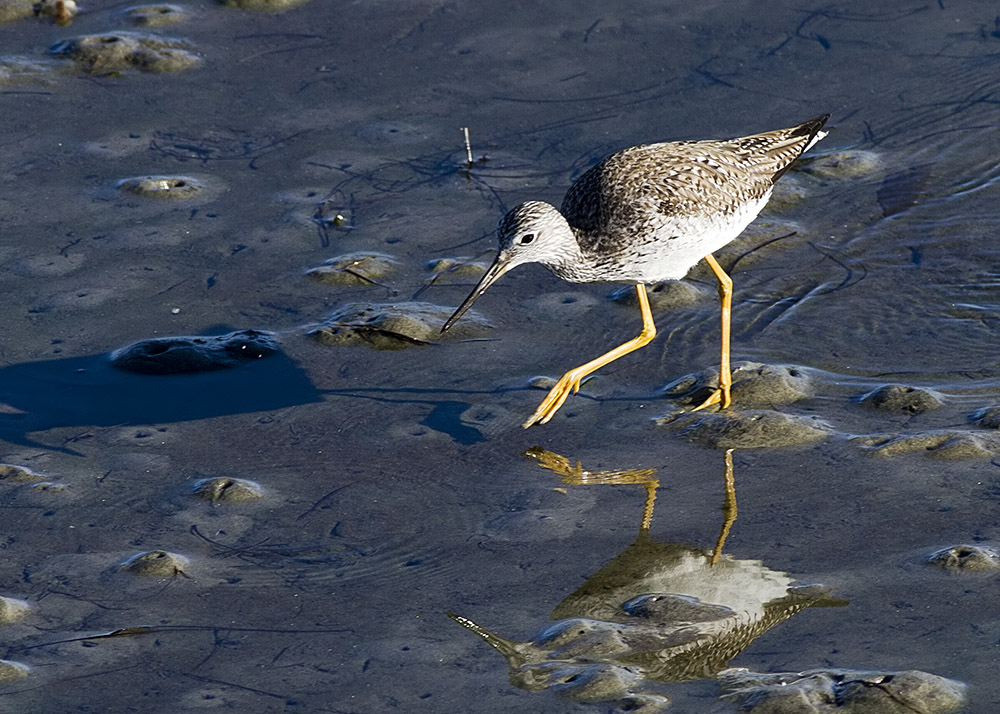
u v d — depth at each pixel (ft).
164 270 43.80
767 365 39.06
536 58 54.39
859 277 43.11
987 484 33.86
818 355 39.70
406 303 42.37
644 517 33.53
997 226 44.98
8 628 30.07
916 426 36.24
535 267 44.60
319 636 29.84
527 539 32.89
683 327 41.63
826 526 32.86
